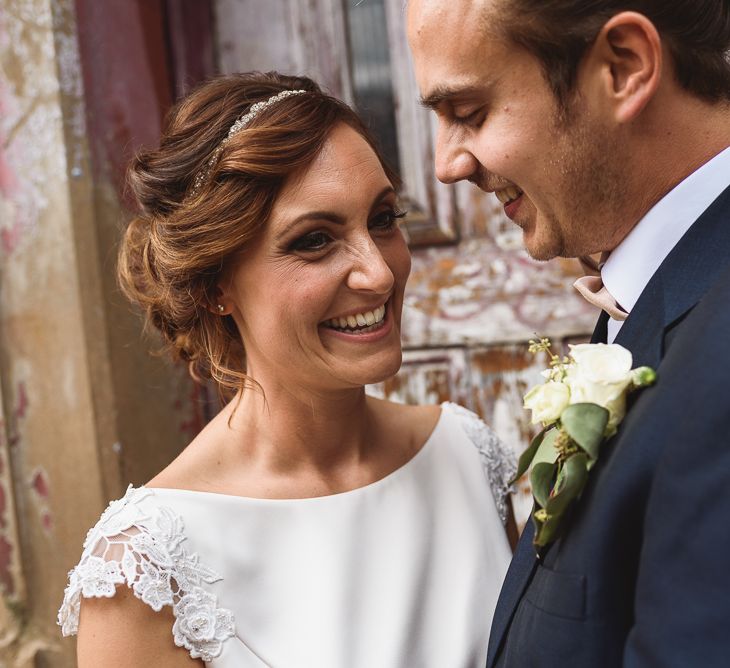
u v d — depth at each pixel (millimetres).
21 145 2236
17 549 2303
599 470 955
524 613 1039
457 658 1388
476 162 1119
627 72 1001
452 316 2379
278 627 1322
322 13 2416
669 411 885
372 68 2395
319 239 1287
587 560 937
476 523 1521
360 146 1298
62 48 2203
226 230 1269
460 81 1051
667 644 792
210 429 1468
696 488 800
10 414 2299
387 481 1480
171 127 1368
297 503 1396
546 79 1018
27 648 2299
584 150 1037
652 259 1062
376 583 1398
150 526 1286
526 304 2303
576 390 962
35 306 2254
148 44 2404
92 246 2229
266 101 1305
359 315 1315
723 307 872
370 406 1591
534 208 1133
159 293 1398
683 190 1033
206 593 1289
